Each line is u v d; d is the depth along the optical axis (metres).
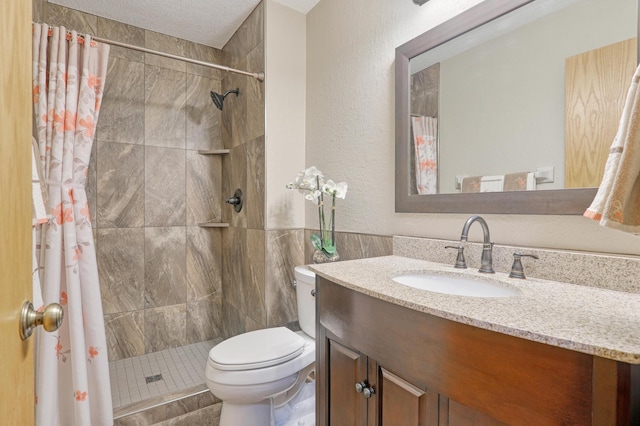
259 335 1.56
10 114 0.51
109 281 2.12
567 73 0.92
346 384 0.97
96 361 1.45
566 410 0.50
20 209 0.55
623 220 0.57
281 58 1.96
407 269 1.09
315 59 1.95
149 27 2.22
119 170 2.16
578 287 0.83
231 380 1.26
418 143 1.32
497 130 1.08
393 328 0.79
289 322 1.96
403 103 1.36
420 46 1.30
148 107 2.26
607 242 0.85
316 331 1.14
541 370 0.53
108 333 2.11
